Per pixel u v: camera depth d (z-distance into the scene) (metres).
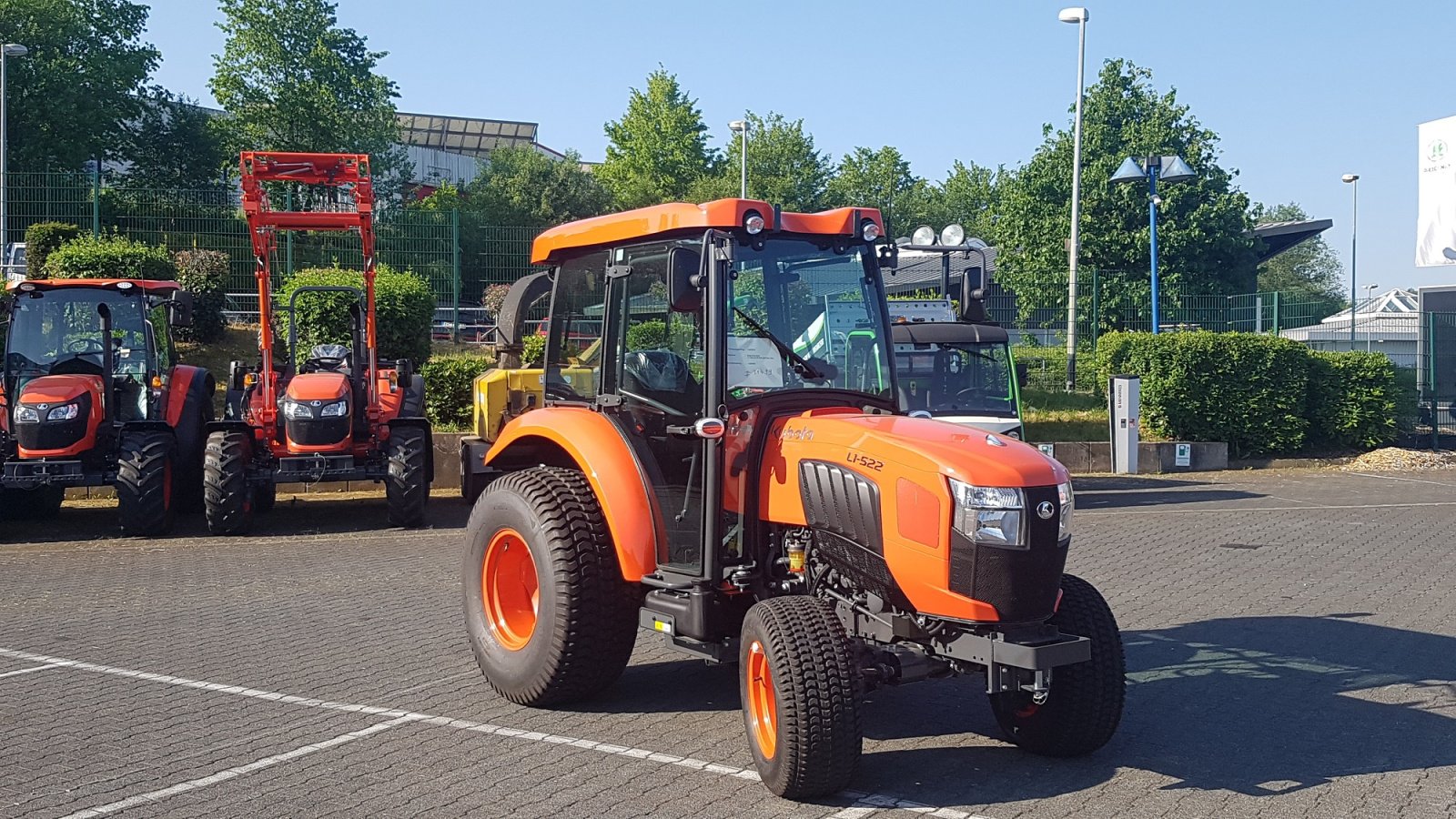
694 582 6.02
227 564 11.48
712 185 53.66
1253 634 8.38
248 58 47.38
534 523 6.60
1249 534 13.05
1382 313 30.67
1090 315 24.77
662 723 6.48
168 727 6.41
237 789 5.48
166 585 10.45
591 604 6.46
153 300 14.19
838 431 5.65
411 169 57.59
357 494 16.78
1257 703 6.75
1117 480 18.84
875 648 5.48
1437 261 29.53
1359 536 12.89
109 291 13.77
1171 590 9.95
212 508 12.87
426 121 89.31
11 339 13.48
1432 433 22.28
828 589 5.70
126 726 6.43
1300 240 37.97
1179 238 32.34
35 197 21.19
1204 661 7.68
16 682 7.34
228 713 6.65
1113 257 33.16
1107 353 21.44
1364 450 21.73
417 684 7.23
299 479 13.29
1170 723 6.39
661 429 6.36
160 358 14.12
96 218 21.27
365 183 13.43
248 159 12.98
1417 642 8.16
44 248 21.05
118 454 13.12
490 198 56.78
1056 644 5.10
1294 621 8.80
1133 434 19.41
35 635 8.59
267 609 9.43
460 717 6.57
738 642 6.10
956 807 5.21
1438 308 23.02
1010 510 5.17
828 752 5.10
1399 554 11.69
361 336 13.84
